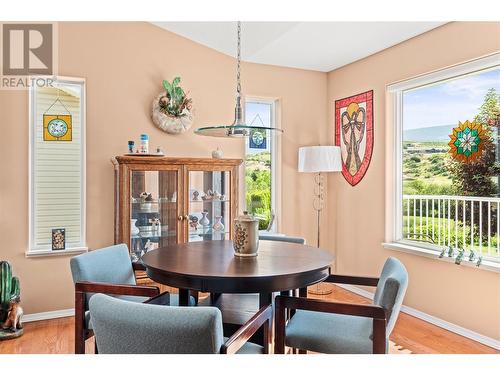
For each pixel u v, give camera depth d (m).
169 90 3.51
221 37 3.58
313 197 4.36
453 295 2.97
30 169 3.11
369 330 1.82
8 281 2.80
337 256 4.29
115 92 3.38
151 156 3.18
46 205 3.20
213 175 3.47
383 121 3.65
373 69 3.77
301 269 1.85
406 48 3.38
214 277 1.72
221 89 3.90
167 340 1.20
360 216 3.96
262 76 4.10
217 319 1.21
